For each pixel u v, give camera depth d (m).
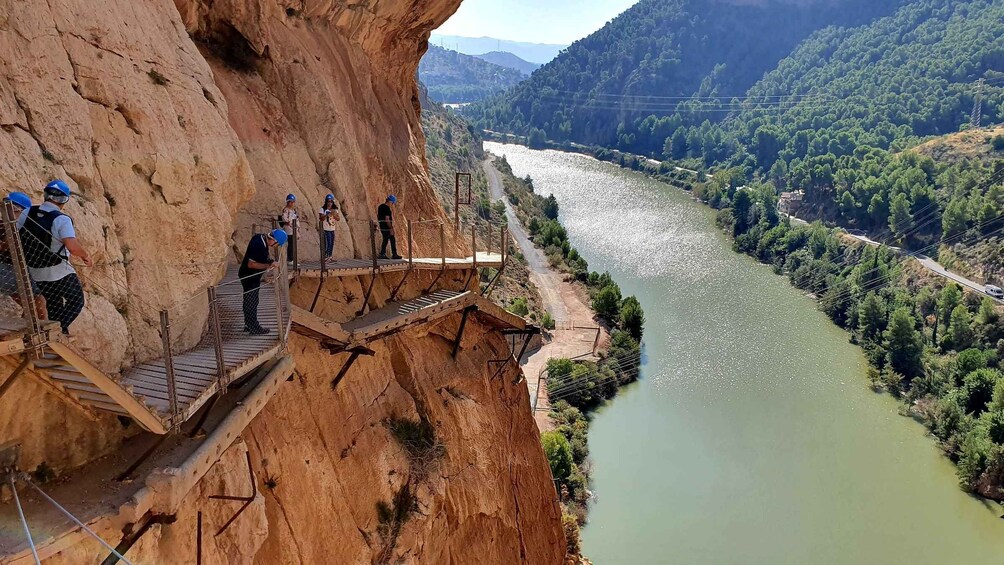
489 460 21.30
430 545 17.75
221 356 9.02
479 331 24.27
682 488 53.91
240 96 17.38
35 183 8.11
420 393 19.33
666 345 82.06
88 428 8.23
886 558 46.78
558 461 50.41
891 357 75.62
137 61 10.60
